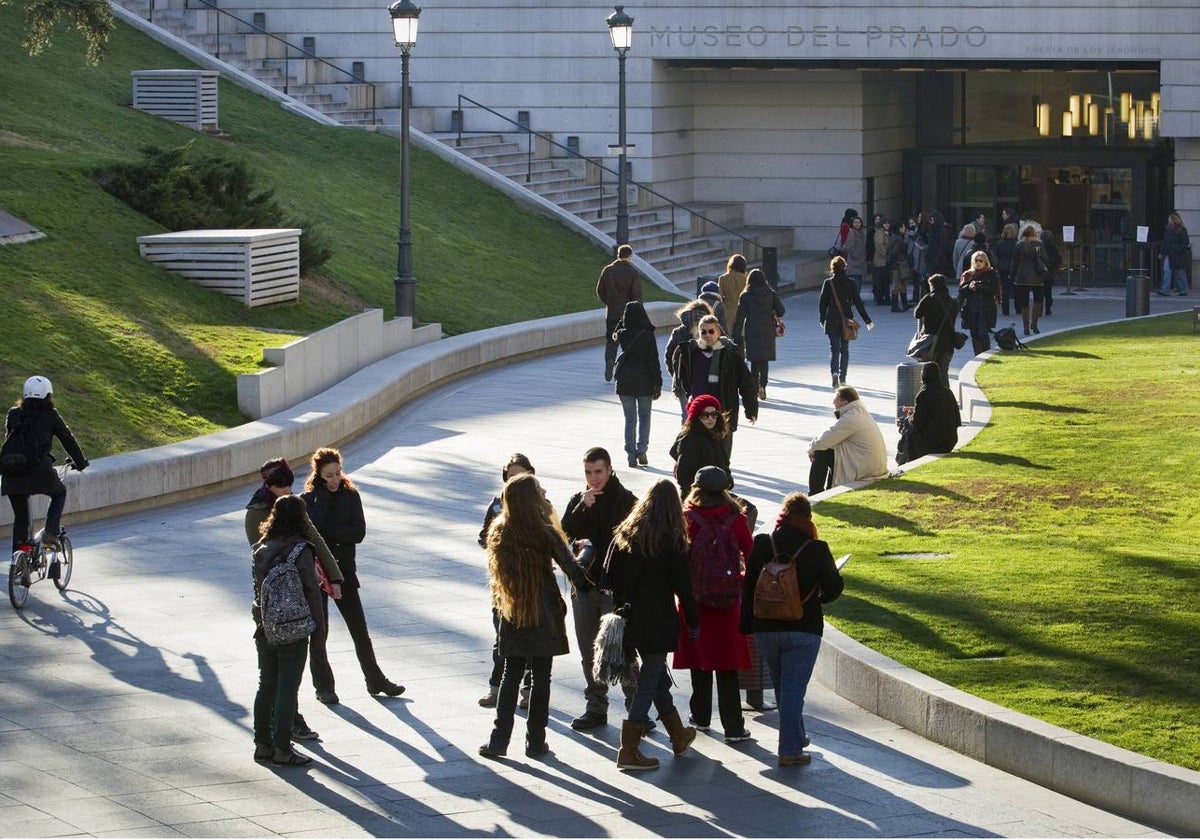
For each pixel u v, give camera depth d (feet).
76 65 144.97
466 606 54.19
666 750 41.09
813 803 36.81
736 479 74.74
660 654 39.47
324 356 94.07
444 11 174.29
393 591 55.93
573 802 36.86
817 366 112.88
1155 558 55.06
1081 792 36.99
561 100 172.96
